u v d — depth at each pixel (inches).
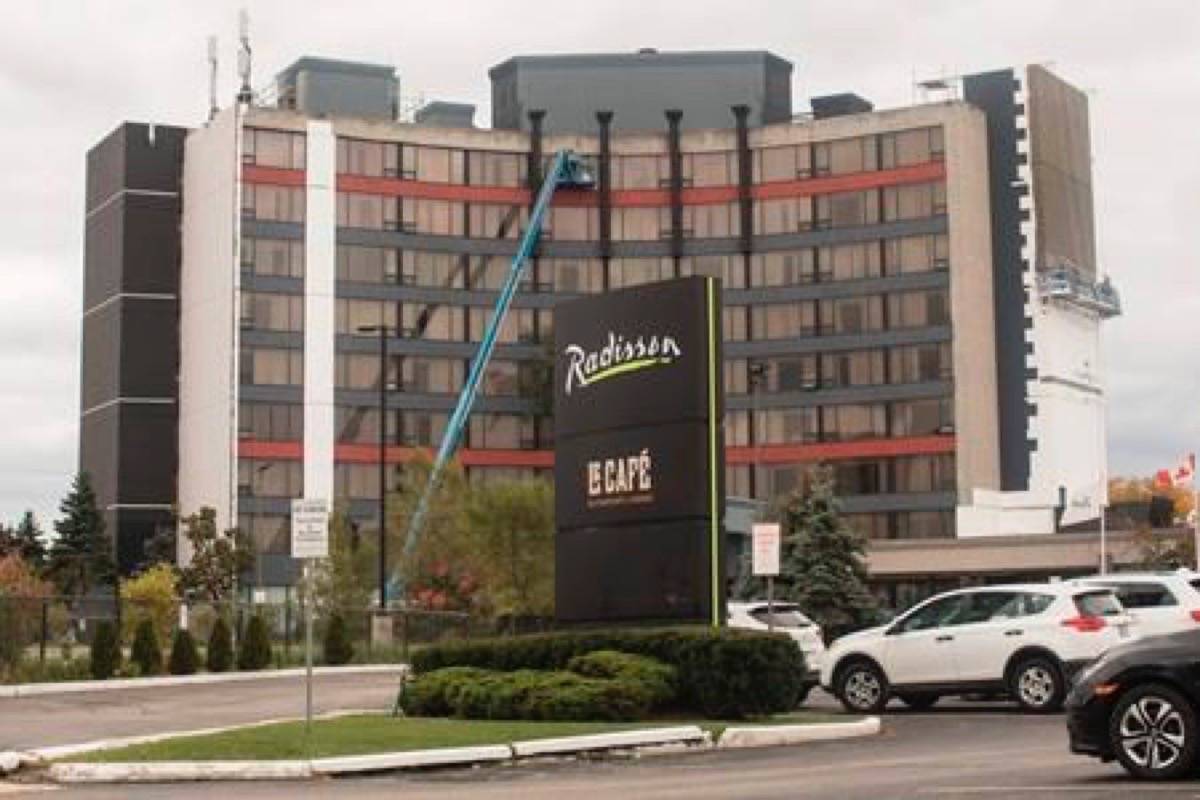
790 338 4431.6
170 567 3634.4
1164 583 1081.4
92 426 4621.1
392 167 4451.3
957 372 4256.9
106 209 4596.5
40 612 1626.5
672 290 1066.1
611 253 4532.5
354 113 4618.6
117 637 1672.0
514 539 3415.4
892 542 3853.3
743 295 4478.3
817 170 4453.7
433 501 3563.0
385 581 3292.3
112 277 4530.0
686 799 617.3
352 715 1063.0
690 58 4707.2
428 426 4424.2
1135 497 4712.1
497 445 4490.7
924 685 1073.5
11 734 1005.8
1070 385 4397.1
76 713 1200.2
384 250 4421.8
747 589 2918.3
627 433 1085.1
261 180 4311.0
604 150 4544.8
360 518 4261.8
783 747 878.4
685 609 1035.9
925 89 4505.4
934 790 606.9
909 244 4340.6
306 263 4330.7
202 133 4453.7
